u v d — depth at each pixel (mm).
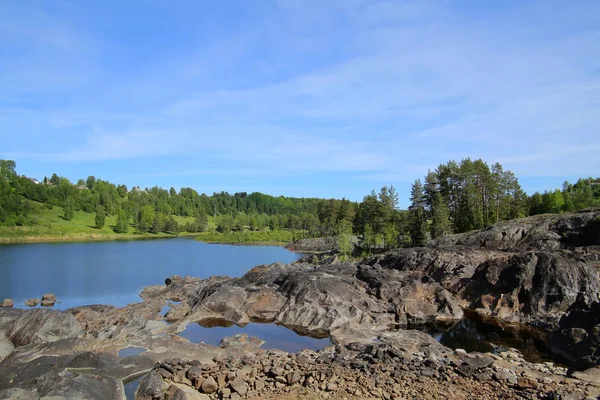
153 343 26172
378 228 99375
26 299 49938
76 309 37656
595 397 16078
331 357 22797
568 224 56594
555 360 25172
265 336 32188
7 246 114938
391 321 36875
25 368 21156
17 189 176875
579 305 35094
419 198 98188
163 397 18094
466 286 44344
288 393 17969
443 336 32688
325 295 38375
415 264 54312
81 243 134000
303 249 129500
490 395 16891
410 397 16906
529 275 39219
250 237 166375
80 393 17125
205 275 71750
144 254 105250
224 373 19781
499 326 35781
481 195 89000
